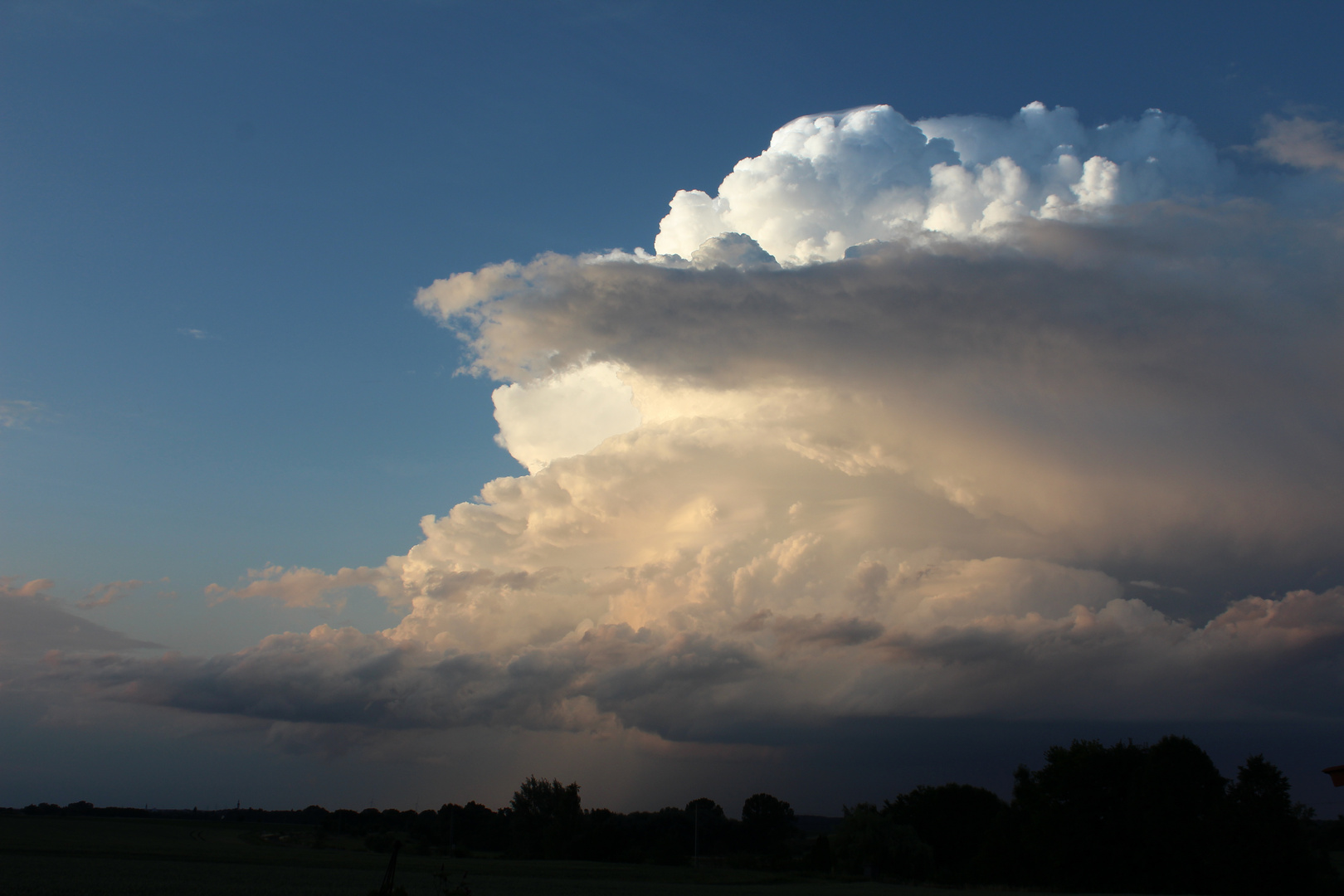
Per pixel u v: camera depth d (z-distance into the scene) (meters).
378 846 149.00
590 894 60.88
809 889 78.69
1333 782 27.20
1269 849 72.44
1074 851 82.31
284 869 75.94
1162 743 81.00
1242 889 72.75
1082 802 82.75
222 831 187.38
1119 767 83.56
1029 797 89.06
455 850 153.25
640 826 183.25
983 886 91.44
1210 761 80.25
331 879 62.62
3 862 68.38
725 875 103.00
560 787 151.62
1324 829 117.75
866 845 109.75
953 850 122.12
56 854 85.12
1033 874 91.44
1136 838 80.88
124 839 126.00
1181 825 78.00
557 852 140.75
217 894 45.34
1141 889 79.50
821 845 120.25
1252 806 74.00
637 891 66.88
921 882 101.88
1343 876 79.38
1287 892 72.06
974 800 126.19
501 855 153.75
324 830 174.88
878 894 72.81
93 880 52.84
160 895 43.88
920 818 126.38
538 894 60.16
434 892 53.81
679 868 116.56
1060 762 85.06
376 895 29.14
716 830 186.00
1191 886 77.25
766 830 184.75
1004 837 95.81
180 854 93.62
